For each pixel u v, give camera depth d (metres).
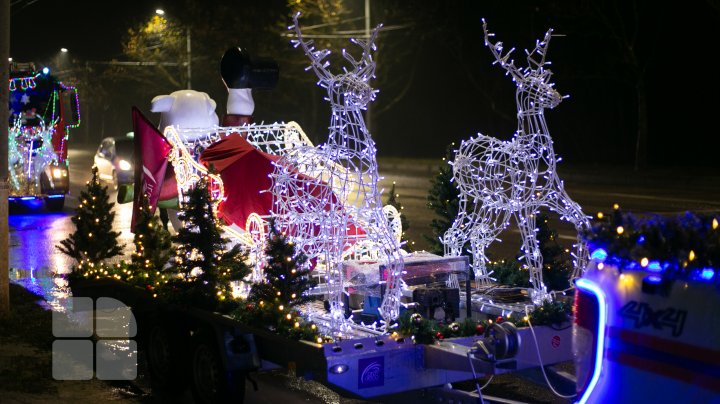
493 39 39.00
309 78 41.41
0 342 8.77
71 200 24.17
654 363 4.13
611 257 4.43
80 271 9.63
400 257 6.35
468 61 41.53
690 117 35.19
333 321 6.27
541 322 6.29
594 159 37.50
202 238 7.13
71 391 7.34
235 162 8.12
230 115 10.08
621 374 4.28
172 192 9.38
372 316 6.73
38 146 21.23
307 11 38.75
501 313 6.89
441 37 39.69
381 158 41.09
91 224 10.27
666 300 4.12
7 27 9.23
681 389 4.01
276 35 41.72
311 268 6.96
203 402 6.85
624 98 36.75
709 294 3.95
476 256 7.93
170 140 9.15
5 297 9.61
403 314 6.14
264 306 6.22
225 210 7.99
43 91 21.08
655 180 27.22
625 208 20.11
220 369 6.48
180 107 9.98
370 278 6.70
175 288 7.07
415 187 27.19
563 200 7.15
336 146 6.41
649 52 35.38
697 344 3.95
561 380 6.32
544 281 7.78
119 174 26.97
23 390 7.16
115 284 8.58
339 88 6.60
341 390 5.68
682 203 21.06
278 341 6.09
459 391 5.94
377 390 5.75
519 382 7.48
